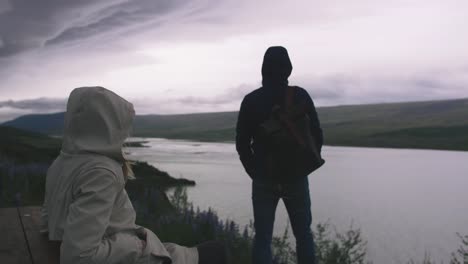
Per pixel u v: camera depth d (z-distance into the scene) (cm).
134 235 235
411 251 1310
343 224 1764
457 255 1265
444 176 4469
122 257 215
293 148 377
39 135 11112
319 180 3922
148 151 11194
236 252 609
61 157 235
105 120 223
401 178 4188
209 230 666
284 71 392
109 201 212
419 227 1758
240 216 1808
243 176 4156
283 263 590
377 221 1883
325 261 649
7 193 852
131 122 235
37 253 270
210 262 265
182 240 637
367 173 4750
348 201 2556
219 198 2450
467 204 2491
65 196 217
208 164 6138
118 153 225
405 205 2417
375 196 2820
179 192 992
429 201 2606
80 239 198
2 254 266
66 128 231
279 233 1260
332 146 17838
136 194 1053
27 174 1018
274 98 389
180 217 704
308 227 407
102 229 205
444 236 1579
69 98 232
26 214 376
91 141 223
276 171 383
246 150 404
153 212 828
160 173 3123
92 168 213
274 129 375
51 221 229
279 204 2031
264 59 396
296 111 381
